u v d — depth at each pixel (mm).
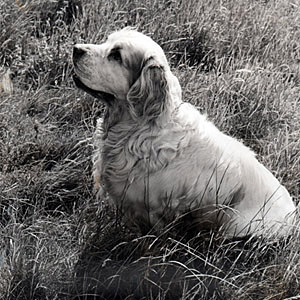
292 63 9445
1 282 5367
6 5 8773
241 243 5926
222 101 7918
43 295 5348
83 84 5816
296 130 7848
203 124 5926
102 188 6180
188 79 8094
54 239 5797
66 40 8453
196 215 5914
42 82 7980
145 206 5879
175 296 5484
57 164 6863
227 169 5844
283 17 10141
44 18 9172
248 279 5660
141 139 5727
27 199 6293
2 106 7453
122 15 9172
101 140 6039
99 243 5789
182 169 5738
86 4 9172
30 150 6996
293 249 5867
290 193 6891
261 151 7527
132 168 5801
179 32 9141
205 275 5340
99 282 5473
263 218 5766
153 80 5598
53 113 7574
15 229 5914
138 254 5684
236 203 5934
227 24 9547
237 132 7754
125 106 5789
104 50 5738
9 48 8500
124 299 5449
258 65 8836
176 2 9469
